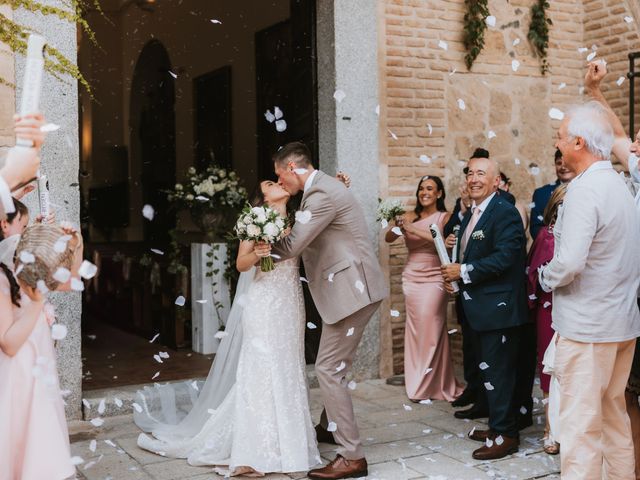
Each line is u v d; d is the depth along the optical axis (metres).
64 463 2.77
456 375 6.32
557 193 4.28
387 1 6.20
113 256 9.58
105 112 12.70
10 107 4.64
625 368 3.25
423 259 5.64
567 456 3.16
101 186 12.66
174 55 10.93
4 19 3.41
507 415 4.24
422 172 6.41
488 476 3.88
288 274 4.09
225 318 7.00
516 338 4.30
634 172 3.65
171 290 7.30
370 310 3.99
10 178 2.24
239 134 9.25
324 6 6.00
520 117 6.95
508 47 6.88
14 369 2.75
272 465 3.90
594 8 7.14
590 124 3.14
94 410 4.98
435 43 6.46
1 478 2.67
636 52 6.49
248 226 3.75
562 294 3.20
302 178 4.05
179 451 4.20
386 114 6.19
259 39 8.70
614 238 3.09
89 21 12.34
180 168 11.00
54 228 2.62
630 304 3.14
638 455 3.65
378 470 3.99
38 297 2.60
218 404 4.36
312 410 5.27
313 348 6.11
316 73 6.15
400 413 5.18
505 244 4.24
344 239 3.97
